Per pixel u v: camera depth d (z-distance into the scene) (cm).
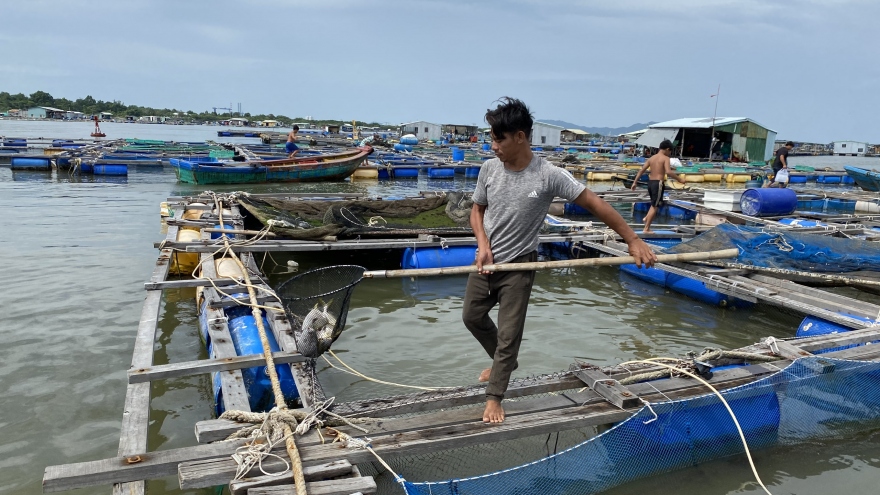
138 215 1403
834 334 582
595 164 3028
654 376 482
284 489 323
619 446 412
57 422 495
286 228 941
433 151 3922
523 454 459
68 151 2484
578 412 424
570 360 643
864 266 820
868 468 452
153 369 461
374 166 2608
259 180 2139
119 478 332
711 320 782
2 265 932
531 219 378
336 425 397
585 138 6888
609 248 1014
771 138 3712
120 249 1062
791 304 713
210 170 2000
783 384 473
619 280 961
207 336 624
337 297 436
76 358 612
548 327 739
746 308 832
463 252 974
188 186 2019
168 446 470
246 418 388
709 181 2750
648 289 912
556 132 5331
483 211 408
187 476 329
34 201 1569
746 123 3612
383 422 402
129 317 731
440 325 742
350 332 711
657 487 423
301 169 2195
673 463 436
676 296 881
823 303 711
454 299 846
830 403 491
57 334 671
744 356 523
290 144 2452
